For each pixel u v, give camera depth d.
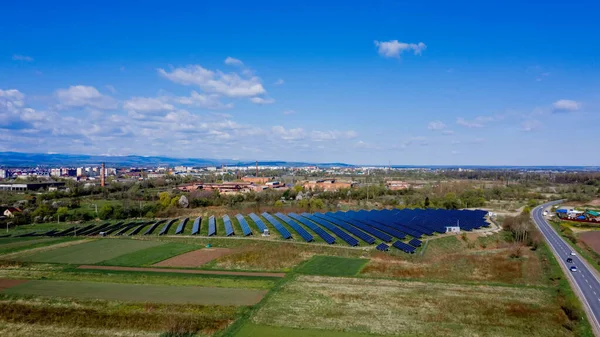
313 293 80.06
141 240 139.88
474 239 134.12
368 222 157.50
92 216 194.12
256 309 71.25
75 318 67.75
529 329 63.31
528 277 90.69
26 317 68.25
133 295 79.81
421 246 120.56
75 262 107.88
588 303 75.19
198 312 70.38
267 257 108.19
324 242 130.75
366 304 73.88
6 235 153.62
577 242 143.50
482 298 76.62
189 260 109.56
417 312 70.00
